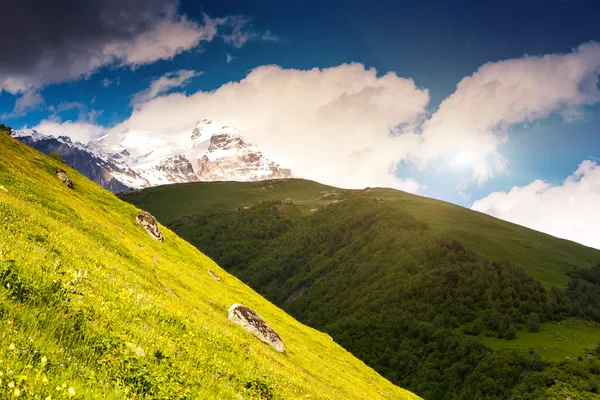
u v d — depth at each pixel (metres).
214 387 13.18
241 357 20.56
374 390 54.19
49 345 8.75
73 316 10.81
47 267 13.54
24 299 9.90
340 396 36.56
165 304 22.19
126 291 18.19
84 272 15.85
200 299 40.97
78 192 56.25
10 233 16.97
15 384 6.23
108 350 10.38
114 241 38.00
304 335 64.31
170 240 64.88
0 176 35.50
